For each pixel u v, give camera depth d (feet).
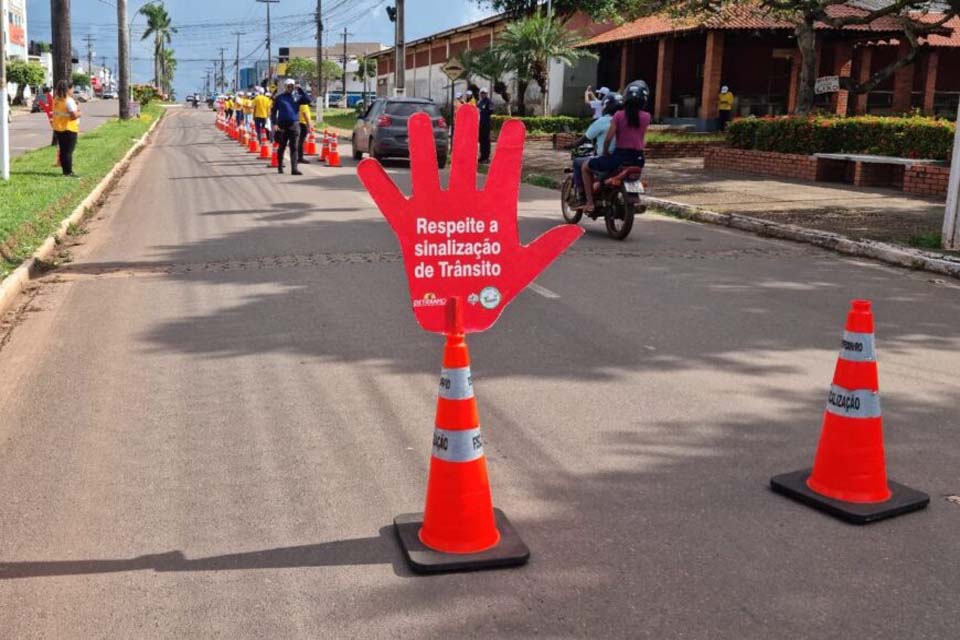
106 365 20.71
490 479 14.73
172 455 15.62
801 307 27.02
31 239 35.27
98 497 14.03
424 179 12.55
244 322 24.41
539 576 11.76
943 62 134.72
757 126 71.92
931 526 13.21
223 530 12.99
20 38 282.36
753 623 10.69
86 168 64.64
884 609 11.00
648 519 13.35
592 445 16.16
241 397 18.53
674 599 11.21
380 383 19.43
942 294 29.32
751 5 109.60
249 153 91.71
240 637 10.44
